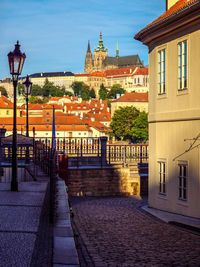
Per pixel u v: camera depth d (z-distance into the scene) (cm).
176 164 1827
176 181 1823
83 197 2647
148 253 950
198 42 1672
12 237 861
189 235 1209
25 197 1375
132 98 16062
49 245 817
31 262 697
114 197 2672
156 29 1922
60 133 12075
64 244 835
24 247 790
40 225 980
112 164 2925
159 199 1967
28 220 1029
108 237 1156
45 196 1402
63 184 1866
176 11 1708
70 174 2675
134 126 11775
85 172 2698
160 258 902
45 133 12025
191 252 970
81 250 970
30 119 12312
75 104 19975
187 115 1736
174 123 1845
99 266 812
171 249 999
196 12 1627
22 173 2158
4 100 14025
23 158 2728
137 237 1162
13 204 1240
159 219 1616
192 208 1688
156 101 2005
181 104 1794
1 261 699
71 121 12306
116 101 16012
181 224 1434
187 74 1748
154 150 2017
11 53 1538
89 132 12300
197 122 1675
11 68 1550
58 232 938
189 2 1697
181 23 1741
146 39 2052
